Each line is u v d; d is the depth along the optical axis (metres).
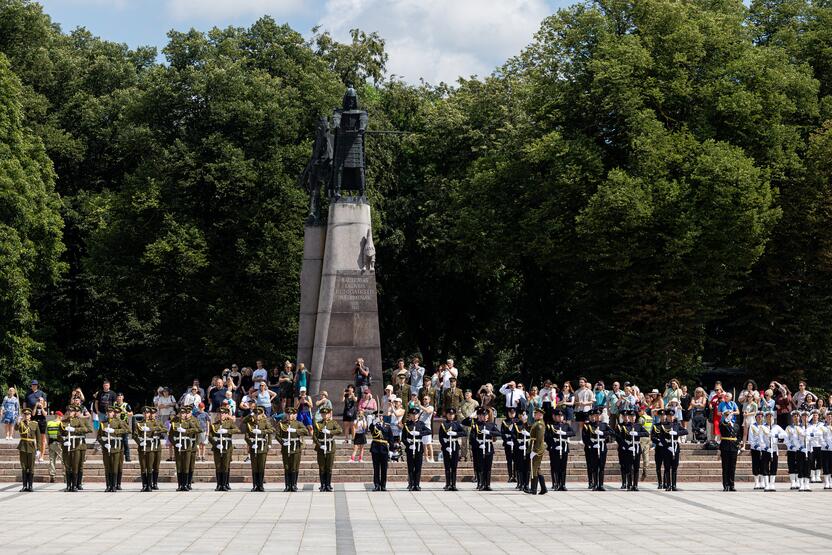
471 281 73.44
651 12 61.34
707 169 56.25
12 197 62.09
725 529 26.27
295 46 71.25
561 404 45.44
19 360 63.00
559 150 59.12
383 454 36.44
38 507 30.70
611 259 58.00
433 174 72.56
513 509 30.69
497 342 74.69
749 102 58.44
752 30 65.69
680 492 36.66
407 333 76.69
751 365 63.41
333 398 47.75
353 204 48.72
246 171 63.47
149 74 68.56
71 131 75.75
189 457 36.69
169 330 67.19
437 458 42.38
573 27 63.19
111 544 22.78
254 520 27.64
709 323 65.12
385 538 24.19
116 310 75.25
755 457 38.31
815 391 62.16
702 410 46.34
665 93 60.25
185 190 64.69
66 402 74.31
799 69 62.81
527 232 60.19
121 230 64.94
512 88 71.56
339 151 49.03
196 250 62.97
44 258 65.69
